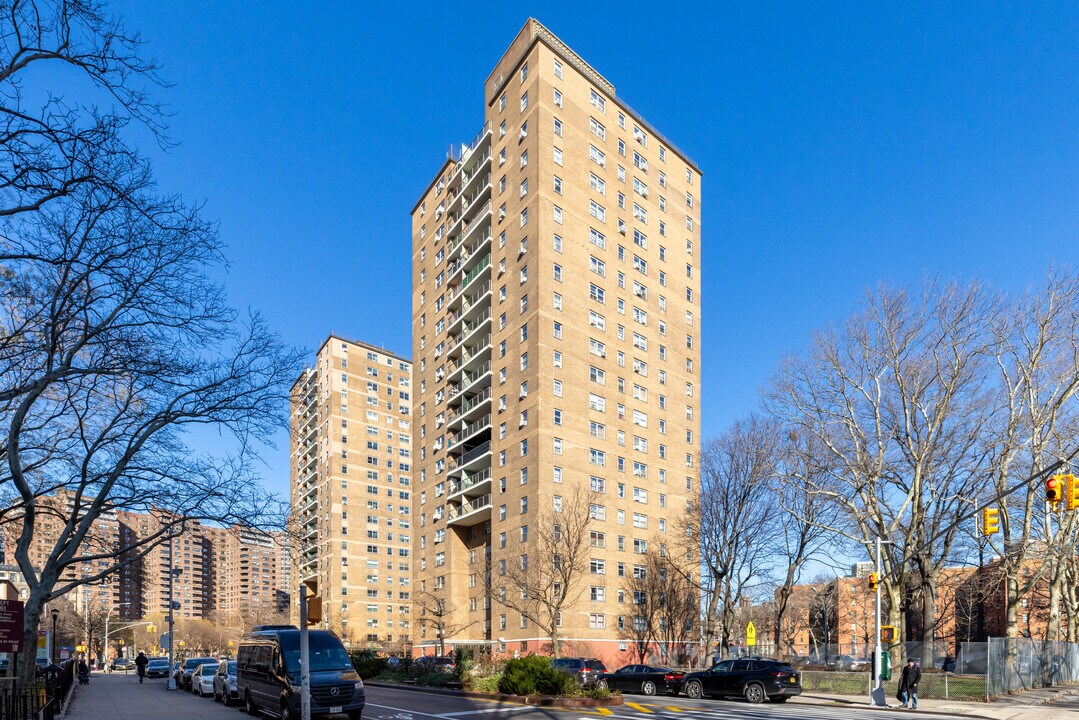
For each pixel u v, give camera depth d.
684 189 74.00
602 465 58.94
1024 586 41.06
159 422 19.47
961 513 35.44
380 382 107.62
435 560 67.06
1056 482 19.06
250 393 19.64
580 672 32.59
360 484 101.81
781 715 21.78
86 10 11.00
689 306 71.50
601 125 65.88
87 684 42.59
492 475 60.00
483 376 62.81
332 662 19.11
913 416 36.75
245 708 23.09
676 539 62.75
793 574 48.31
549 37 65.94
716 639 57.28
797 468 41.38
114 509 21.02
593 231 62.88
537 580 48.88
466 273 69.94
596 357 60.75
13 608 14.96
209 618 127.19
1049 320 34.44
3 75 10.95
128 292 16.56
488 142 68.12
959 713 23.23
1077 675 41.53
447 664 39.09
